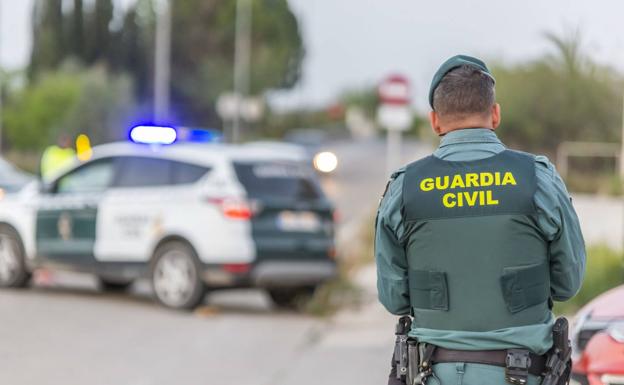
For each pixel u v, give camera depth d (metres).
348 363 13.71
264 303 19.75
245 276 17.30
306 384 12.29
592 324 9.23
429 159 5.77
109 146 19.23
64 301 18.69
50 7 71.94
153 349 14.34
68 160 25.98
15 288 20.12
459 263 5.55
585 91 39.88
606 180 35.56
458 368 5.52
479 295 5.53
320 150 67.94
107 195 18.72
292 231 17.83
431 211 5.59
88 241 18.91
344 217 38.47
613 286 17.23
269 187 17.80
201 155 17.91
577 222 5.64
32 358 13.48
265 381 12.42
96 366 13.05
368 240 27.72
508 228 5.49
